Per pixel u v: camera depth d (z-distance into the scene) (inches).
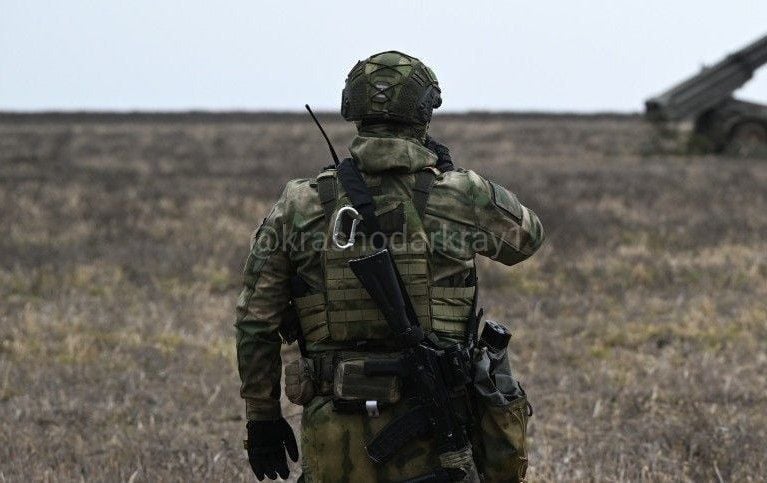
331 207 462.6
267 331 466.9
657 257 1897.1
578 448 893.8
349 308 456.4
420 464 450.3
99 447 908.6
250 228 2370.8
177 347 1280.8
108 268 1800.0
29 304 1471.5
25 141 6181.1
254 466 482.9
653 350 1274.6
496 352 467.2
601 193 3075.8
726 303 1499.8
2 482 788.6
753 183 3363.7
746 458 858.8
